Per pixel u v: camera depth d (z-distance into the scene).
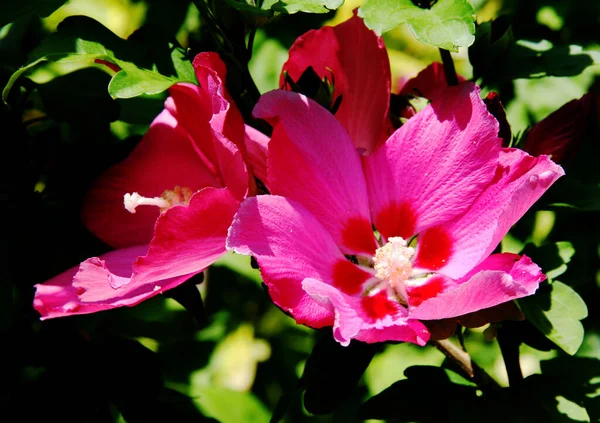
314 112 0.38
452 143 0.39
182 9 0.50
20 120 0.44
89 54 0.40
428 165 0.39
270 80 0.53
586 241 0.51
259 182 0.40
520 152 0.38
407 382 0.41
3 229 0.43
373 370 0.57
